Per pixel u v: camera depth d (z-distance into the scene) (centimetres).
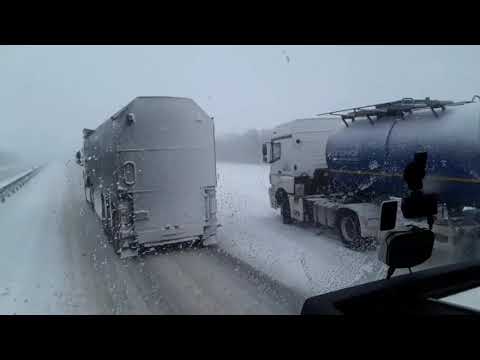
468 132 490
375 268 543
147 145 677
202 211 729
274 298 455
